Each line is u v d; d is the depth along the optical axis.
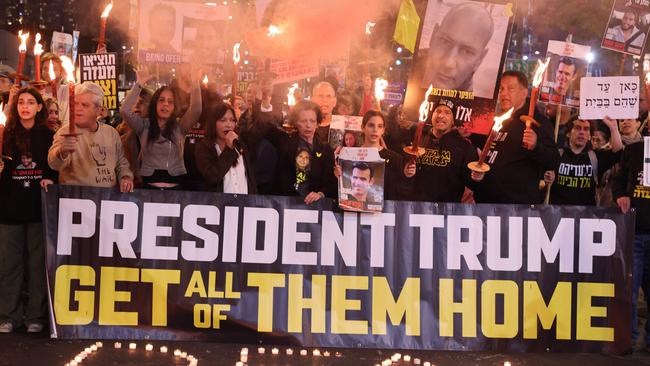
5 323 7.12
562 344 6.95
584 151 7.96
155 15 9.06
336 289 6.86
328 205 6.87
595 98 7.58
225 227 6.84
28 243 7.18
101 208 6.81
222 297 6.84
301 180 7.51
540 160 7.30
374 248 6.88
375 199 6.75
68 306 6.80
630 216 6.96
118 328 6.82
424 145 7.45
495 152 7.42
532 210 6.94
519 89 7.43
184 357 6.41
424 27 7.74
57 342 6.73
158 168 7.58
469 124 7.71
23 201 7.10
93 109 7.05
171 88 7.58
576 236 6.96
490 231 6.93
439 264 6.91
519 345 6.91
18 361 6.21
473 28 7.67
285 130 7.84
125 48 11.09
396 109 8.33
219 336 6.84
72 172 7.06
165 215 6.84
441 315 6.89
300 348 6.79
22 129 7.13
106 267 6.81
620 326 6.96
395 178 7.42
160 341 6.82
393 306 6.88
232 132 7.09
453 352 6.85
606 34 8.70
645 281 7.51
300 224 6.87
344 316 6.86
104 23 8.98
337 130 7.41
